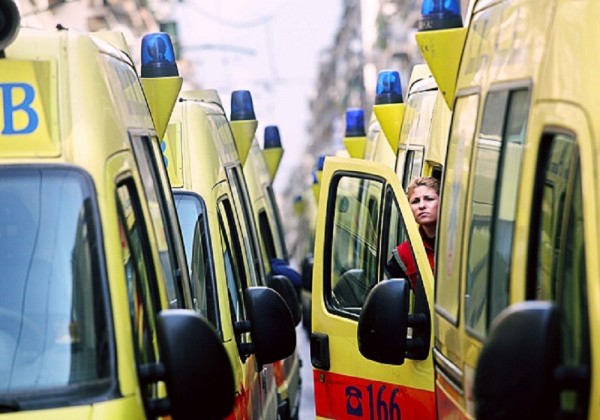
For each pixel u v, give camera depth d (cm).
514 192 663
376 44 8356
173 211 906
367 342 848
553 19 638
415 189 1033
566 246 589
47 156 651
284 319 961
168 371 601
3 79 657
